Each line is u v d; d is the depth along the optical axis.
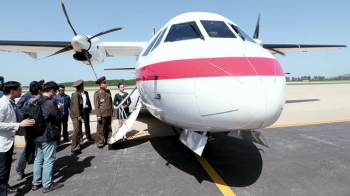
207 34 3.65
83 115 5.83
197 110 3.01
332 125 7.82
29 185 3.76
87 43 7.34
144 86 4.37
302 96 18.23
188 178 3.82
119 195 3.32
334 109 11.38
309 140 6.02
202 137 3.48
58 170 4.30
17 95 3.60
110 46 9.05
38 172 3.57
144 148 5.59
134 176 3.96
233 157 4.79
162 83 3.50
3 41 8.30
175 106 3.30
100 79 5.80
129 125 5.52
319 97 17.33
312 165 4.30
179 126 3.80
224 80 2.83
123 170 4.24
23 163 3.95
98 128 5.78
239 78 2.80
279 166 4.26
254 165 4.33
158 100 3.73
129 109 7.44
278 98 2.86
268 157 4.75
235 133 4.01
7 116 3.14
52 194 3.42
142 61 4.78
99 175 4.04
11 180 3.95
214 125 3.01
